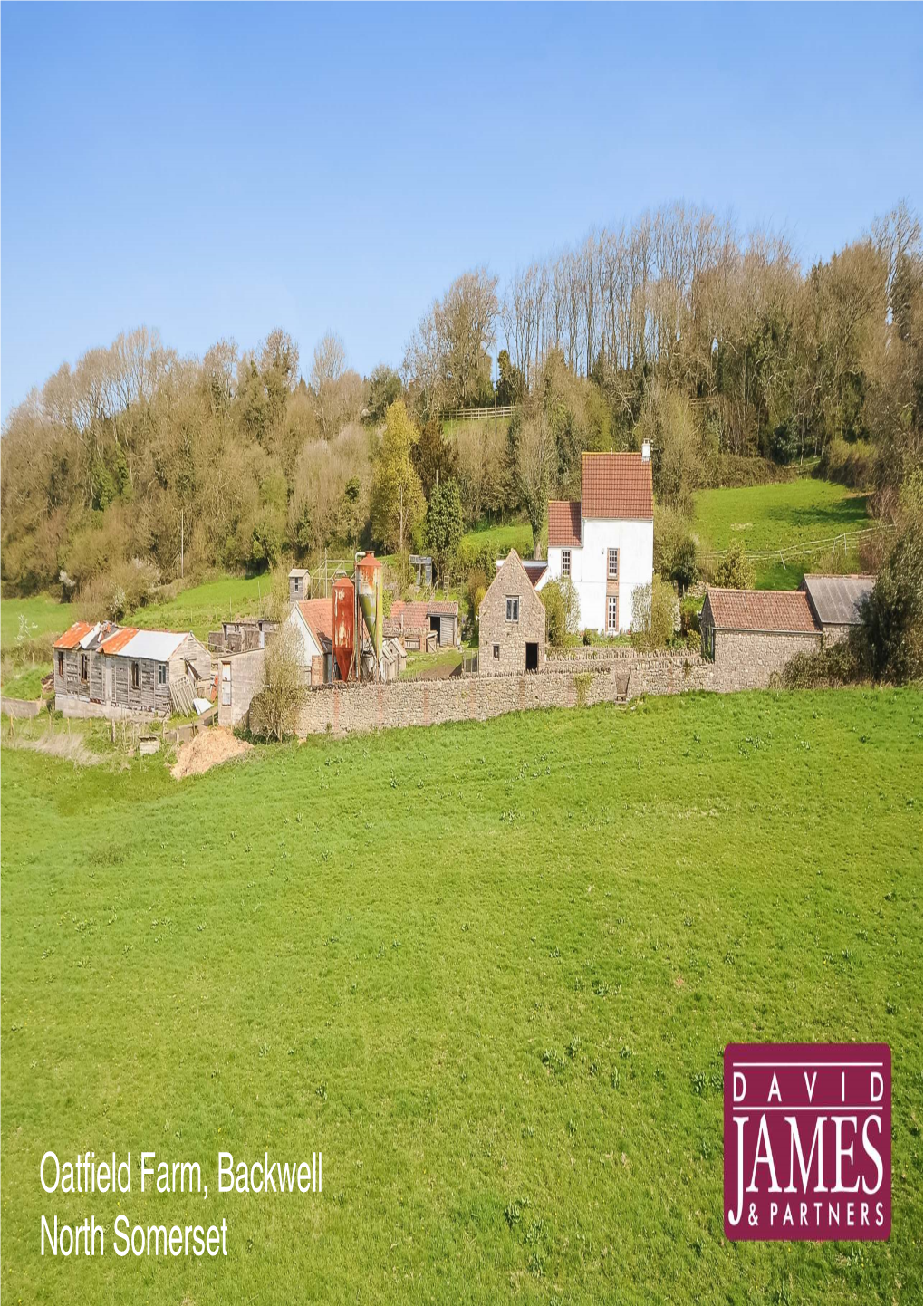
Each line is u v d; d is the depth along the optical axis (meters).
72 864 38.78
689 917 29.47
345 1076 25.08
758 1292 19.05
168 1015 28.25
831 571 65.25
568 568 64.19
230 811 41.28
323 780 43.00
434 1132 23.11
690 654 49.72
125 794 46.50
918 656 44.47
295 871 35.19
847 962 26.92
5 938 33.16
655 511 72.00
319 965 29.48
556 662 52.31
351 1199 21.66
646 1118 23.00
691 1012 25.86
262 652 53.97
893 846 31.89
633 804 36.78
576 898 31.16
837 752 38.47
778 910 29.30
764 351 102.19
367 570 57.69
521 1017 26.42
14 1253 21.48
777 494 90.12
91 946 32.25
